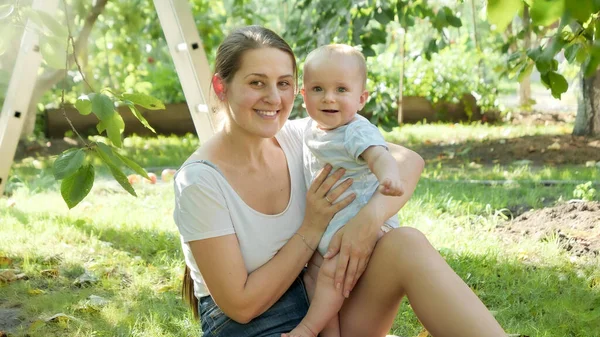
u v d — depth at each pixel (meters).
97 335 3.67
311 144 2.80
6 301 4.09
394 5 6.68
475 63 12.26
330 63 2.78
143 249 5.01
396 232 2.59
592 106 9.34
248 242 2.62
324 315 2.61
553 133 9.98
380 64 12.28
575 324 3.72
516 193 6.41
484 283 4.26
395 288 2.58
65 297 4.10
